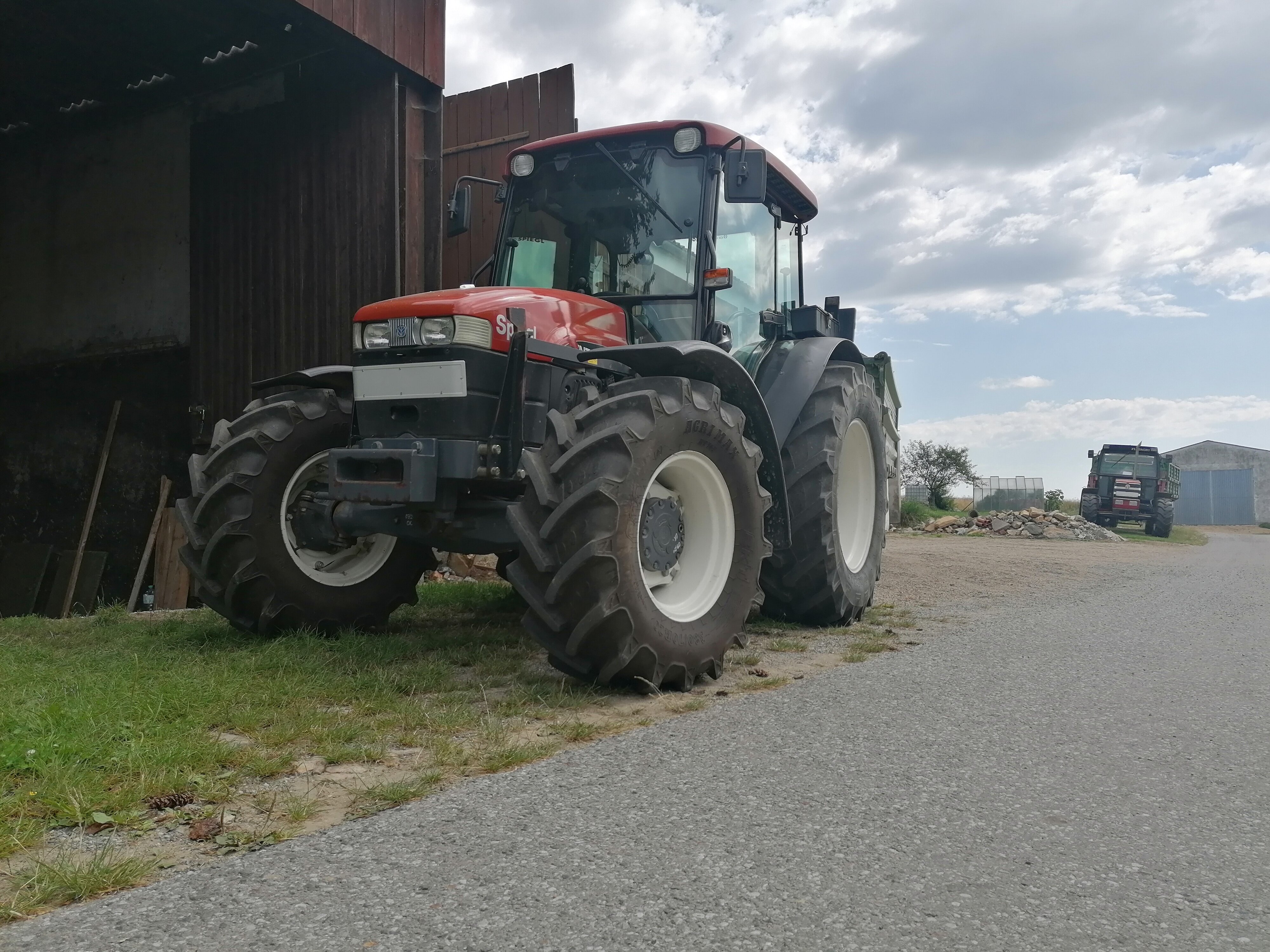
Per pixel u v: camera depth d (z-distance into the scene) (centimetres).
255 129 795
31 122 996
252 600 377
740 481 340
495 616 469
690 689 310
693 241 395
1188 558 1205
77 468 972
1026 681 322
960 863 163
